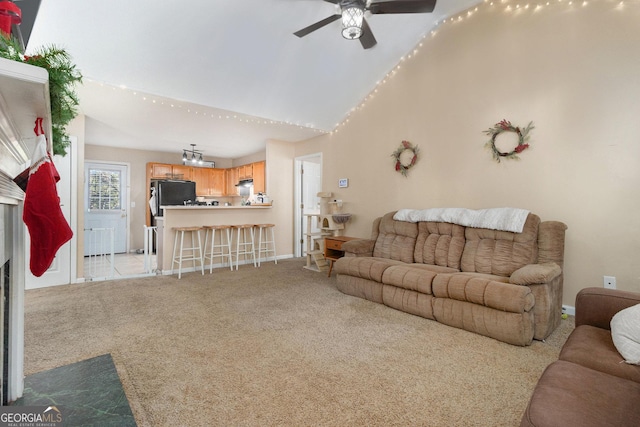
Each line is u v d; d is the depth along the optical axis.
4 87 0.77
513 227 2.76
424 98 3.89
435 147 3.78
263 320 2.68
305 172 6.23
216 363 1.94
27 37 2.19
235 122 4.64
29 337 2.29
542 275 2.20
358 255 3.80
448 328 2.51
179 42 3.05
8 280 1.31
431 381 1.75
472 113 3.44
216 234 5.06
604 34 2.64
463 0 3.38
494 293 2.27
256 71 3.66
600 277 2.67
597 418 0.84
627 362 1.16
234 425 1.39
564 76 2.84
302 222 6.21
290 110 4.48
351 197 4.86
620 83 2.57
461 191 3.54
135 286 3.79
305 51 3.60
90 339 2.26
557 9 2.88
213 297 3.34
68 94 1.29
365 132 4.64
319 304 3.12
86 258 5.96
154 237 6.63
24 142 1.17
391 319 2.71
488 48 3.32
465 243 3.12
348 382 1.74
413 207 4.02
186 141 5.87
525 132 3.05
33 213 0.96
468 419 1.43
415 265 3.15
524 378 1.78
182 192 6.43
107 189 6.47
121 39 2.86
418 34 3.86
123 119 4.41
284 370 1.86
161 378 1.76
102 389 1.44
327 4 3.04
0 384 1.23
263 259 5.64
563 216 2.85
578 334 1.46
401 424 1.40
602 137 2.65
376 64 4.13
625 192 2.55
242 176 7.22
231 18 2.98
